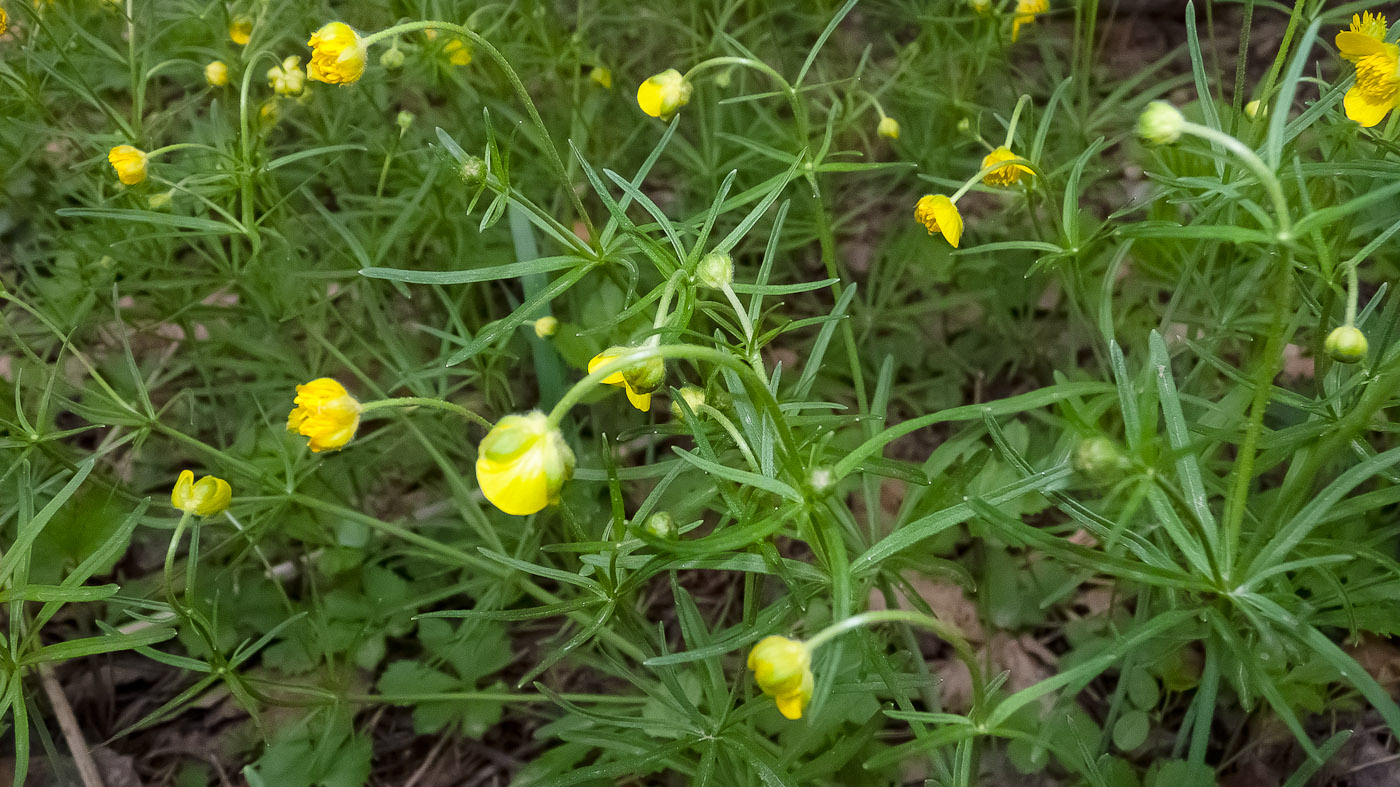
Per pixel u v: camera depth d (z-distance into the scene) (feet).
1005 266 1.22
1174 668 0.91
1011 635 1.01
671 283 0.72
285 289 1.14
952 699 0.99
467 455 1.12
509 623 1.08
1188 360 1.01
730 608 1.08
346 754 0.96
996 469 1.00
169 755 1.00
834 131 1.21
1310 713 0.92
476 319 1.26
